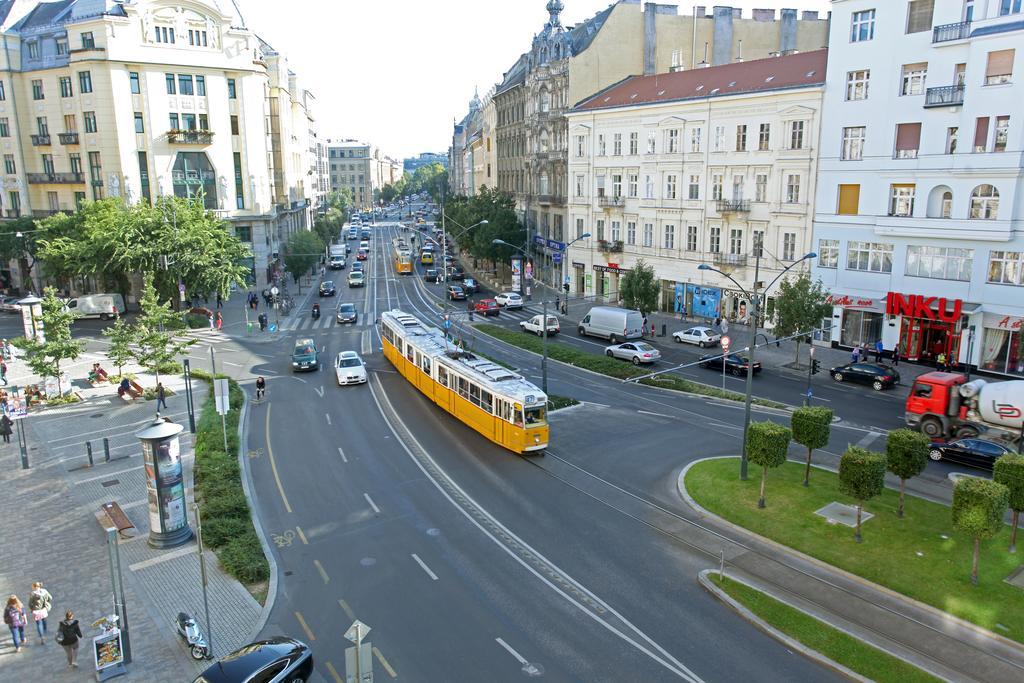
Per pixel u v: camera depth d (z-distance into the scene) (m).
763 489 24.00
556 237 77.44
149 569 21.31
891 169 44.00
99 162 71.50
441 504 25.39
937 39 40.75
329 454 30.64
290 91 106.06
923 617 17.92
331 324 62.75
